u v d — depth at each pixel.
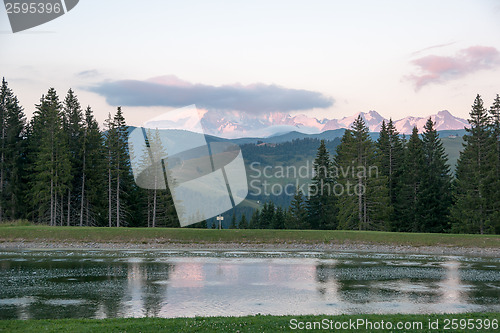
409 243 54.78
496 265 39.66
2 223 64.94
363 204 76.12
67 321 15.58
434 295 25.19
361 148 76.69
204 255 45.19
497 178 69.62
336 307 21.81
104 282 28.53
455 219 71.94
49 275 31.28
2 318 18.75
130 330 13.98
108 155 75.69
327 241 56.06
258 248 53.16
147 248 52.00
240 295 24.67
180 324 14.77
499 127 74.44
